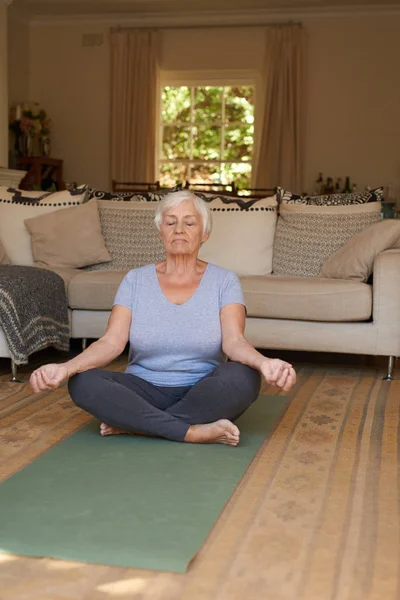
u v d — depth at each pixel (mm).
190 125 9594
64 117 9781
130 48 9398
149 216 4637
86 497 1935
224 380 2385
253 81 9328
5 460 2260
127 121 9422
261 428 2664
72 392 2422
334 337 3766
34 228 4578
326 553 1616
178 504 1888
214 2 8820
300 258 4336
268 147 9133
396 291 3674
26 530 1714
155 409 2414
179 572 1521
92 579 1491
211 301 2533
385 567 1549
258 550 1631
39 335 3557
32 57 9797
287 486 2055
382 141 8992
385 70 8930
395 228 3871
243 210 4535
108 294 4008
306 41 9062
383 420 2832
